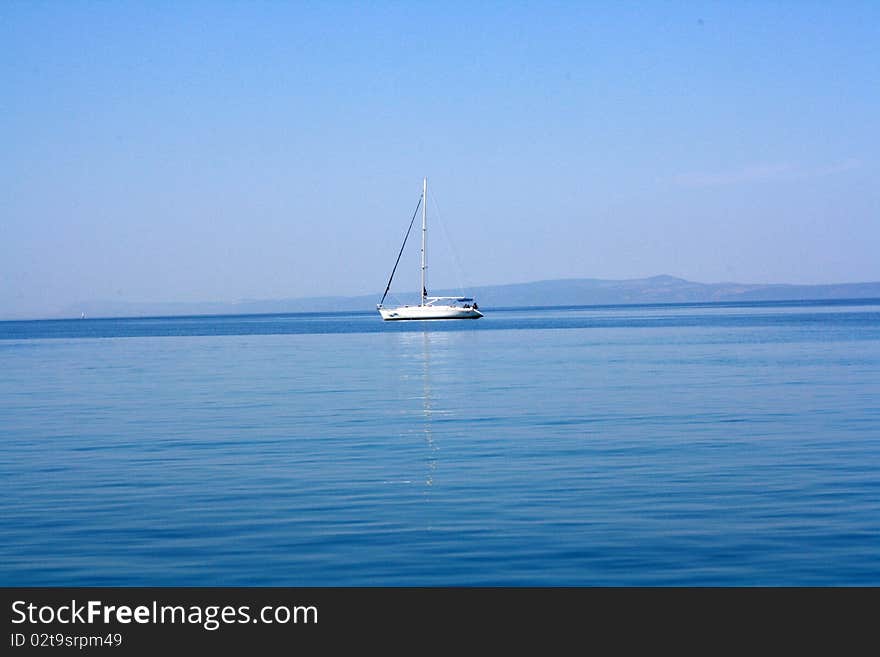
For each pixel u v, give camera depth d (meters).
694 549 15.80
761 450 25.73
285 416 35.22
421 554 15.78
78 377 57.56
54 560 15.70
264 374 58.16
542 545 16.17
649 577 14.51
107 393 46.06
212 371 61.59
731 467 23.20
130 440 29.22
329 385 49.25
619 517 18.03
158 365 69.19
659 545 16.05
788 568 14.79
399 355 78.12
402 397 42.06
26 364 73.00
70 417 35.62
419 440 28.52
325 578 14.71
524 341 100.75
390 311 169.00
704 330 120.38
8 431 31.66
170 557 15.80
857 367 55.47
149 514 18.78
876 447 26.02
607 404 37.72
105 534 17.23
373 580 14.59
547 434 29.39
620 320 193.00
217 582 14.59
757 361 62.06
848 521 17.47
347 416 34.97
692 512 18.36
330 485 21.55
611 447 26.59
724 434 28.86
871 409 34.84
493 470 23.19
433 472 23.05
